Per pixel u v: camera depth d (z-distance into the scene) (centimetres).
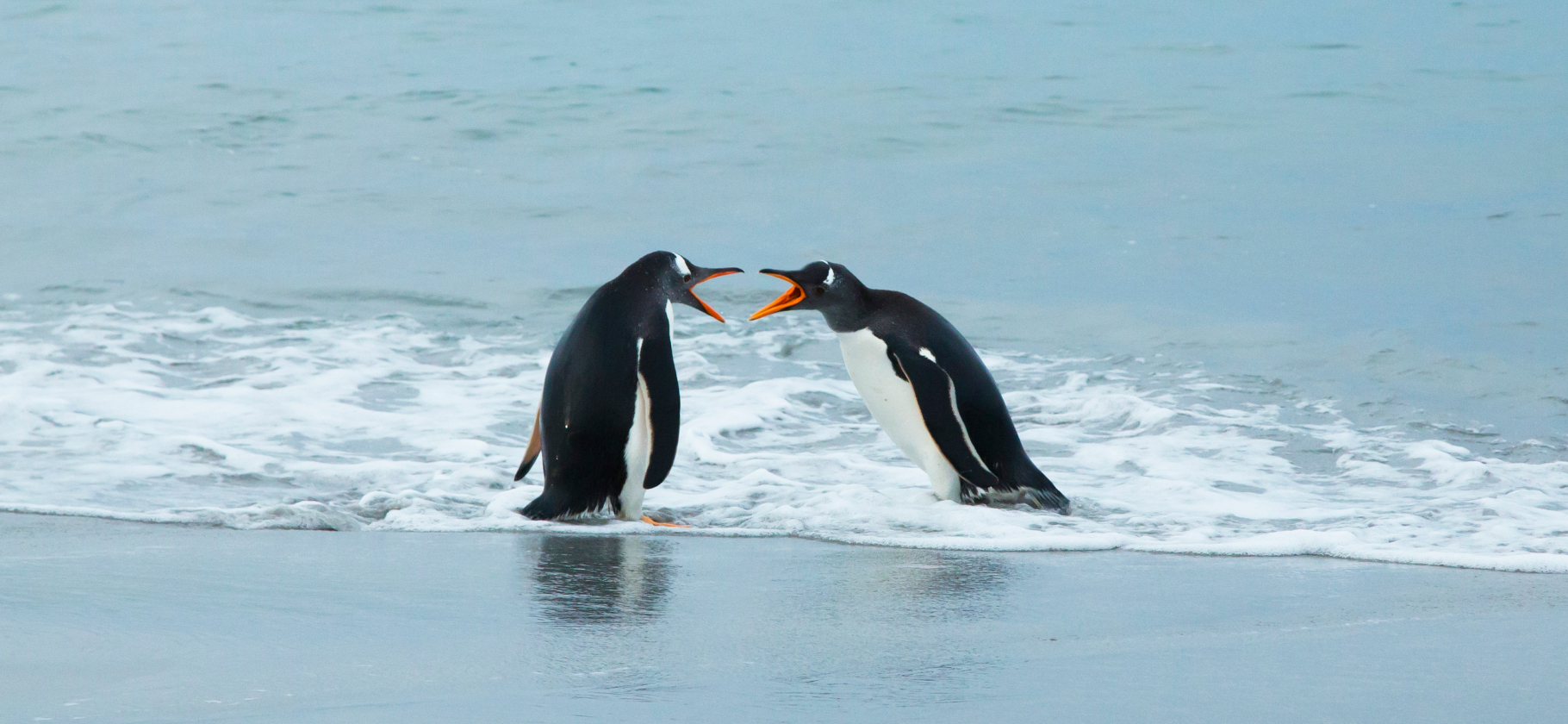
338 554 1274
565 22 7631
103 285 3531
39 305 3328
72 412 2183
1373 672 806
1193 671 809
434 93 6184
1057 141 5300
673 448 1603
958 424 1698
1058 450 2148
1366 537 1491
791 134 5456
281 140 5462
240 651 852
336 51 7025
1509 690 761
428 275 3672
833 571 1223
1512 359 2688
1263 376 2647
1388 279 3403
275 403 2412
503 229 4234
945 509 1588
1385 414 2367
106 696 737
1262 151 5097
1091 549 1388
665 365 1614
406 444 2136
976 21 7600
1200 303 3266
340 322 3200
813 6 7950
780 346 2992
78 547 1286
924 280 3588
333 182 4853
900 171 4897
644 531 1498
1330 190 4469
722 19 7669
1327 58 6706
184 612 970
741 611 1014
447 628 931
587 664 829
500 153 5247
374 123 5703
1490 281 3338
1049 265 3700
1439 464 1998
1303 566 1273
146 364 2762
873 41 7162
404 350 2959
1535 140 5091
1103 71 6519
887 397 1755
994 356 2886
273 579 1120
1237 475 1972
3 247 4003
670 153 5200
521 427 2297
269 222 4325
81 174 4969
